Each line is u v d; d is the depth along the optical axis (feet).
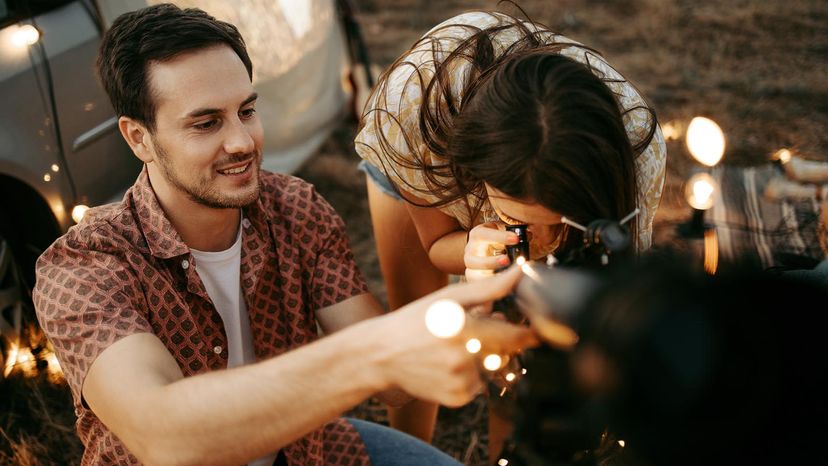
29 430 7.86
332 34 12.34
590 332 2.54
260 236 5.20
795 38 17.60
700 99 14.49
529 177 3.86
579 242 4.05
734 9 19.36
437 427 8.26
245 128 4.64
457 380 3.06
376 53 17.21
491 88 4.04
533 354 3.14
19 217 8.38
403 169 5.38
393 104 5.22
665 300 2.37
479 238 4.38
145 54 4.42
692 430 2.33
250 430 3.49
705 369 2.27
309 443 5.29
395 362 3.14
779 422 2.36
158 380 4.02
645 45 17.43
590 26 18.70
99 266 4.59
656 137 5.11
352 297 5.48
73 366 4.40
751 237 6.89
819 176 7.66
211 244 5.03
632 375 2.33
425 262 6.61
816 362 2.34
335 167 12.80
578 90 3.87
